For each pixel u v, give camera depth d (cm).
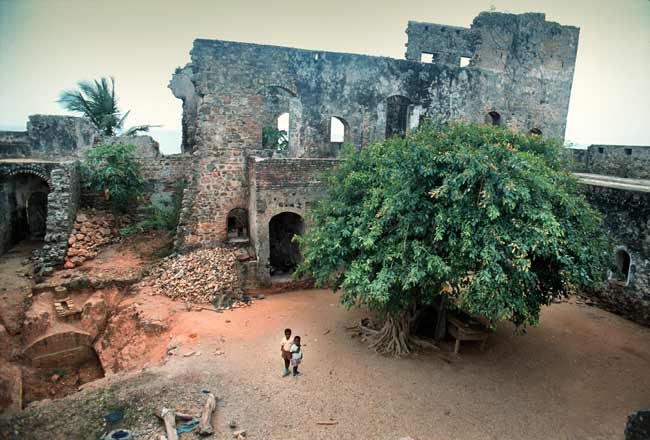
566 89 2581
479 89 2373
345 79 2089
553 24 2486
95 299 1589
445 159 1111
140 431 952
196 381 1169
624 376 1277
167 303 1595
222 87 1902
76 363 1531
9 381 1313
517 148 1279
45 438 923
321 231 1367
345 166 1473
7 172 1881
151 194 2216
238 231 2103
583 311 1733
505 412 1100
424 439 993
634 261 1619
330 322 1584
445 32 2383
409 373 1266
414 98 2236
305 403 1105
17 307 1505
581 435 1023
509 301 1054
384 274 1137
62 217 1823
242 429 993
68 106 2600
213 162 1934
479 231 1080
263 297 1778
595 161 2562
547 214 1027
